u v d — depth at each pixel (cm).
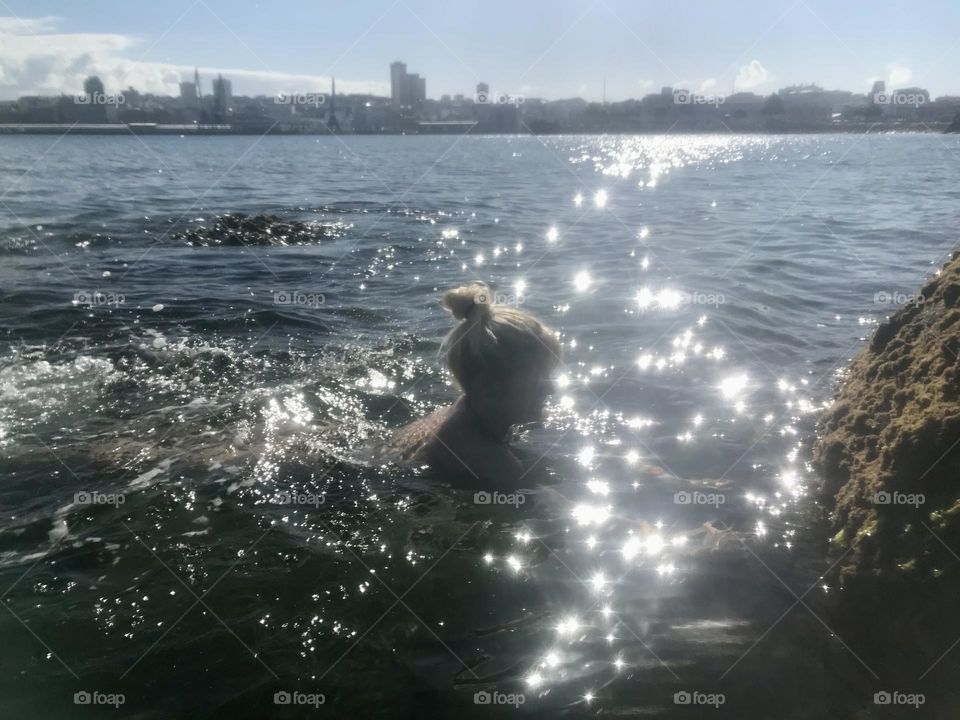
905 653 228
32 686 223
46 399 441
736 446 378
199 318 630
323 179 2158
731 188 1864
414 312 657
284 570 279
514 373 334
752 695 220
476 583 272
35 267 860
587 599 263
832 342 545
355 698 220
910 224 1123
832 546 283
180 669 230
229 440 387
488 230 1164
